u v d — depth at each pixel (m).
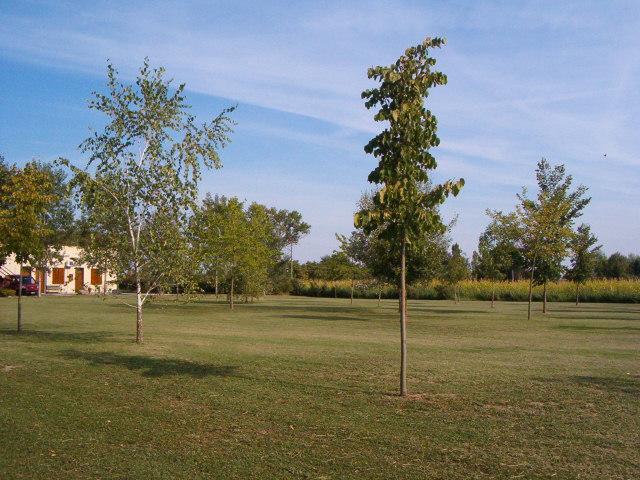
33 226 17.69
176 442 6.46
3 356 12.27
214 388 9.21
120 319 23.30
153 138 14.46
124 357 12.21
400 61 8.20
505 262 38.28
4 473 5.44
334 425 7.11
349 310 33.09
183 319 24.39
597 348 14.87
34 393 8.85
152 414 7.64
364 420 7.33
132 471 5.52
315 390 9.07
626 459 5.87
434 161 8.16
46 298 41.06
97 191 14.12
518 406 8.07
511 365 11.69
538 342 16.38
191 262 14.72
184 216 14.63
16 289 44.94
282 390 9.07
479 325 22.78
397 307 37.09
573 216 31.78
